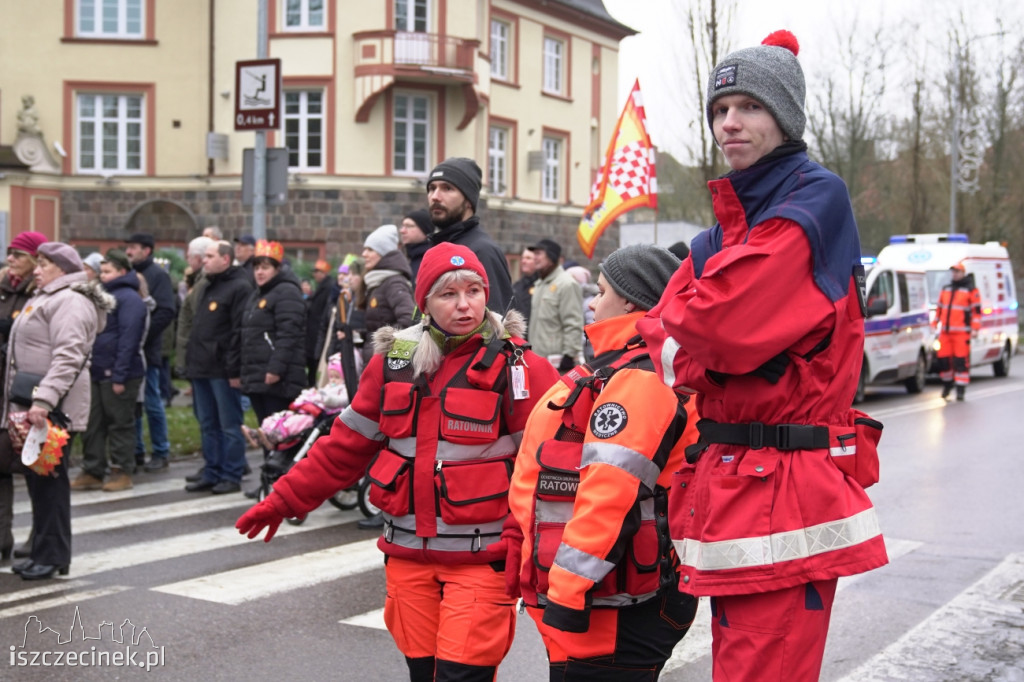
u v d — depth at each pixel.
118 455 9.40
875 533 2.42
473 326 3.47
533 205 33.25
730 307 2.29
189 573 6.48
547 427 2.97
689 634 5.41
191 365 9.22
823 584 2.38
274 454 8.24
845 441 2.42
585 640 2.86
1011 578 6.32
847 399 2.46
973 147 38.09
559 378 3.26
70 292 6.22
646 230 35.50
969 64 37.44
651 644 2.88
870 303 17.42
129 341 9.25
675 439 2.81
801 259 2.32
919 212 39.16
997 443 12.12
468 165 5.09
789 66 2.48
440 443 3.44
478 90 29.34
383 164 28.11
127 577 6.36
